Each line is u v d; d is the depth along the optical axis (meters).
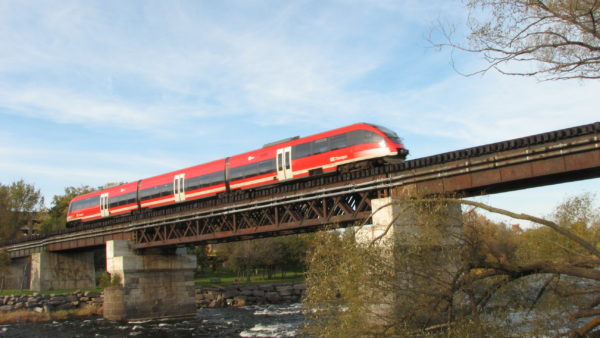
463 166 22.23
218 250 87.19
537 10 10.71
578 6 10.39
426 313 11.99
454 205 12.68
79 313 47.06
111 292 43.03
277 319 43.22
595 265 10.77
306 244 76.94
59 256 55.12
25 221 86.56
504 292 11.88
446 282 11.70
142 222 41.97
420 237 12.44
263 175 33.19
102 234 46.81
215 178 37.16
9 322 42.53
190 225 37.97
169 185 41.59
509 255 12.62
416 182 23.84
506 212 10.99
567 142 19.27
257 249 75.94
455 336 11.12
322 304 13.51
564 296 11.24
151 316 44.09
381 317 12.52
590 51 10.59
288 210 29.58
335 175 29.50
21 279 59.91
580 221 14.18
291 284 72.38
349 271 12.85
